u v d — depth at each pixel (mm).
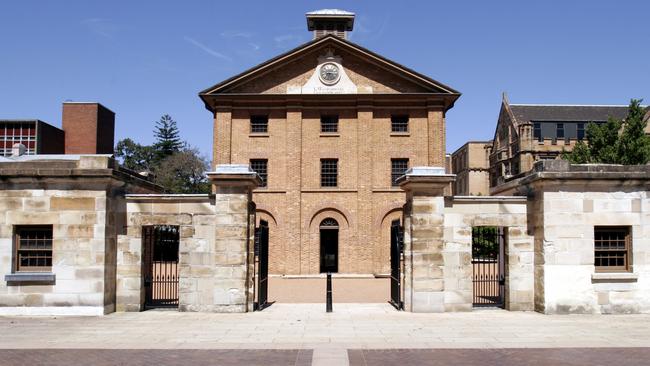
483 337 12094
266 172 34500
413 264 15688
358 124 34500
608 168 15711
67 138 47531
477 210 16062
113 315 15094
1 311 15039
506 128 65062
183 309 15648
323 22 42031
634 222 15586
